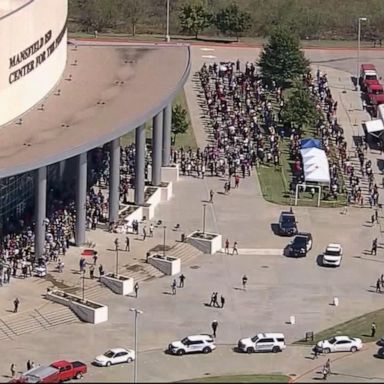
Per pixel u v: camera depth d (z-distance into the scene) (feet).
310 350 645.10
